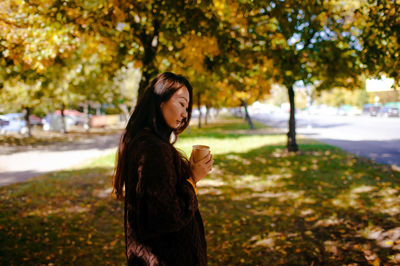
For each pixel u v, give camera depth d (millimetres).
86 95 24172
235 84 6402
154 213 1100
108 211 5770
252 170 8969
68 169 10469
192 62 6094
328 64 6496
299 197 6102
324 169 8555
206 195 6574
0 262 3740
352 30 6508
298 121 37531
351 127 24016
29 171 10695
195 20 4809
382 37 4441
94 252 4031
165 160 1158
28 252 4027
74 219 5332
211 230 4617
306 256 3654
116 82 26000
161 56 6344
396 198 5570
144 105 1348
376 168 8219
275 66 5906
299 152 11539
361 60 4891
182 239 1251
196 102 31109
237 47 5766
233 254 3799
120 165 1387
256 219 5004
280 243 4023
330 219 4785
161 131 1335
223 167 9539
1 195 7145
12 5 4375
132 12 4469
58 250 4086
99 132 30281
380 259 3420
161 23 5543
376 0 4277
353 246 3803
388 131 19734
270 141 16000
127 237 1312
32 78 6383
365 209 5117
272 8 3959
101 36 5699
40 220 5309
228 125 34250
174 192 1153
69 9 4078
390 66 4465
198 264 1291
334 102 60875
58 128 32156
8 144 19672
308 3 4301
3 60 4953
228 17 5254
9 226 4992
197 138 18766
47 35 4078
